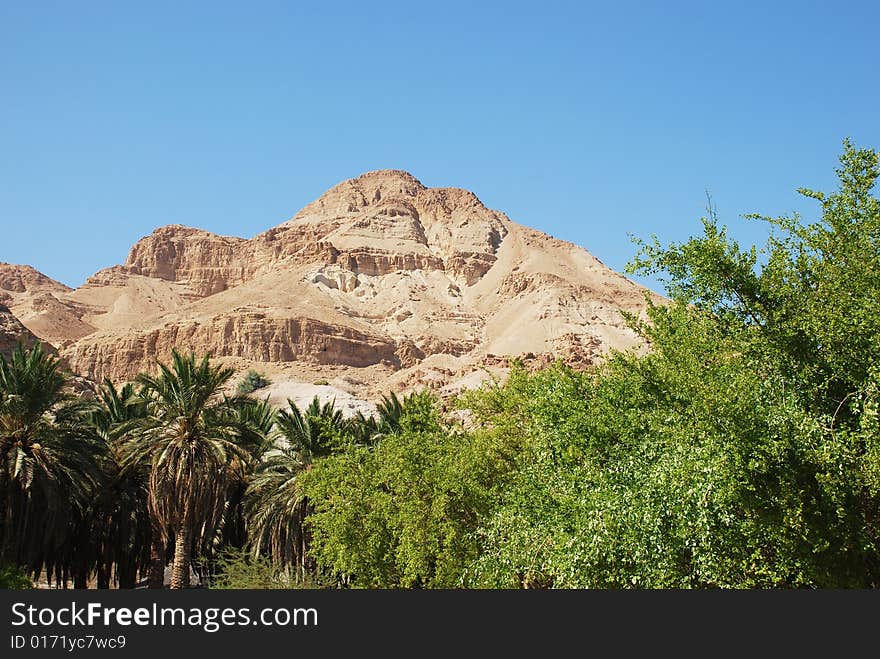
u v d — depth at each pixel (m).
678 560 13.73
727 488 12.90
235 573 34.12
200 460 37.97
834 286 14.63
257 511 43.69
